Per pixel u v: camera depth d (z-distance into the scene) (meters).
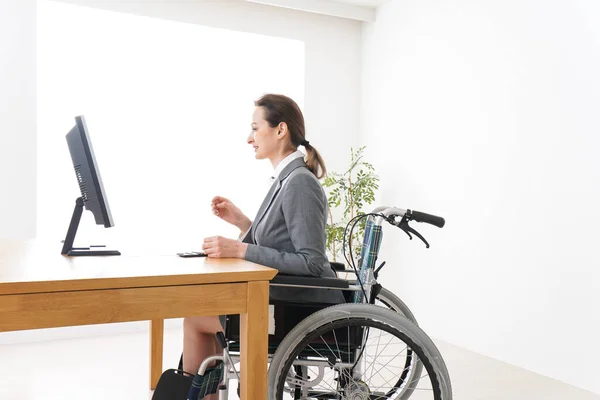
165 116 4.28
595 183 2.78
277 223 1.85
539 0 3.12
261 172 4.57
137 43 4.18
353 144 4.70
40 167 3.90
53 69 3.94
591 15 2.81
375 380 2.68
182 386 1.77
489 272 3.42
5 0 3.47
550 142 3.03
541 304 3.07
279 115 1.95
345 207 4.53
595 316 2.77
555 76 3.01
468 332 3.57
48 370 2.95
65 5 3.78
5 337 3.46
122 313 1.34
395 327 1.64
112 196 4.15
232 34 4.44
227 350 1.66
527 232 3.17
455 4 3.72
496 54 3.40
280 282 1.69
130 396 2.57
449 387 1.65
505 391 2.77
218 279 1.43
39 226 3.91
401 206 4.20
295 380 1.76
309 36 4.52
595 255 2.78
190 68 4.34
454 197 3.70
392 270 4.27
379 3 4.45
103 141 4.11
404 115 4.20
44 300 1.26
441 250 3.80
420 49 4.04
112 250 1.88
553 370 2.99
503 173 3.33
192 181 4.36
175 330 3.94
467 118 3.61
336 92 4.63
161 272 1.41
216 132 4.43
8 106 3.48
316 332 1.62
